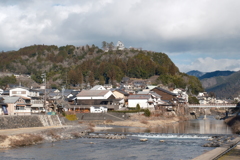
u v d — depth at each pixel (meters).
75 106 99.06
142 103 103.88
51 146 47.06
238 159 32.62
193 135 58.62
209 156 33.12
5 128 57.34
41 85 171.25
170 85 183.75
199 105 129.50
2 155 39.00
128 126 79.94
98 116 89.06
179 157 38.19
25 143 47.25
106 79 191.75
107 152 42.19
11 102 72.69
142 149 44.50
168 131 68.69
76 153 41.38
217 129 73.75
